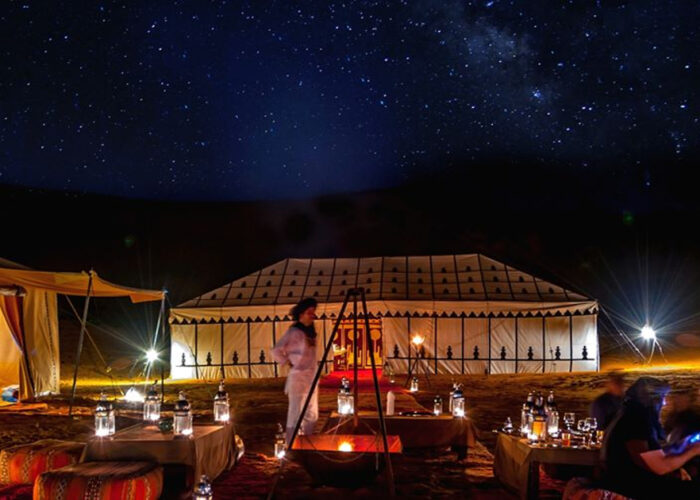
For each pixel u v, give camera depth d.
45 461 6.48
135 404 12.34
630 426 4.75
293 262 20.81
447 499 6.20
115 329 27.89
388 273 19.75
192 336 18.97
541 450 5.74
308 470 6.11
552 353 18.62
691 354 21.53
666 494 4.60
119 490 5.31
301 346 7.61
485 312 18.64
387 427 7.80
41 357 14.70
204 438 6.30
